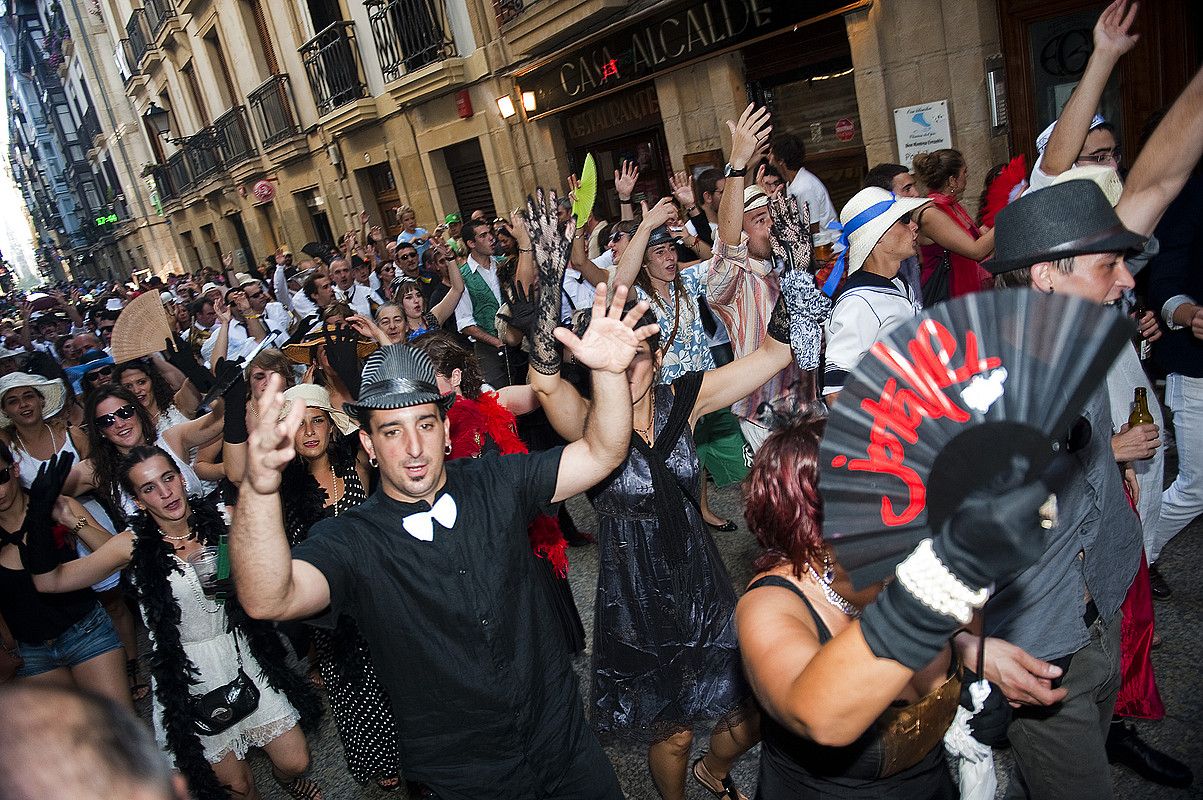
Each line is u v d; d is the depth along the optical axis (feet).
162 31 76.13
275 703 9.92
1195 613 10.78
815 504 5.13
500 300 22.86
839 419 3.88
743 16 25.53
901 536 3.81
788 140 21.84
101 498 13.24
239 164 70.54
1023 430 3.54
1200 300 10.09
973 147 21.52
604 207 36.70
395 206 51.57
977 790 5.77
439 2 38.75
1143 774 8.66
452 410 10.69
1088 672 6.56
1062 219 6.39
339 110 48.57
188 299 51.08
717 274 13.51
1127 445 7.17
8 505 11.19
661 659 8.45
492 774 6.99
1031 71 20.67
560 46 33.73
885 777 5.41
